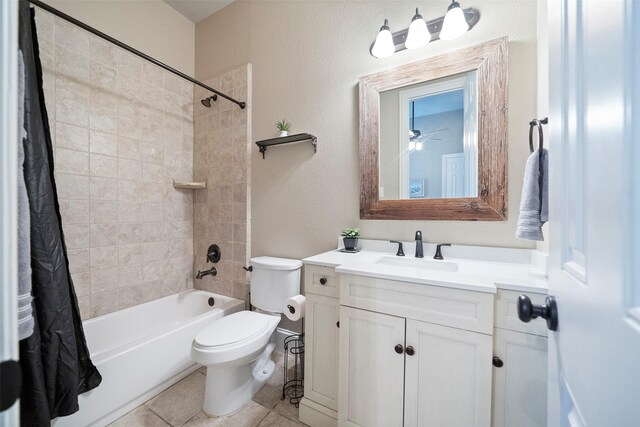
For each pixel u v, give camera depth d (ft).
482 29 4.17
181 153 7.43
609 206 1.00
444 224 4.50
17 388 0.96
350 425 3.57
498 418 2.77
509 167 4.01
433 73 4.47
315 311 4.11
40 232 3.54
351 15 5.35
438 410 3.03
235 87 6.86
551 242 1.81
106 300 5.91
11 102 0.97
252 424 4.17
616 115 0.95
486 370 2.77
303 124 5.91
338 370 3.84
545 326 2.59
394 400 3.28
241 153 6.77
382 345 3.36
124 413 4.36
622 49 0.92
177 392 4.91
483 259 4.12
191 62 7.66
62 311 3.68
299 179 5.99
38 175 3.56
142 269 6.58
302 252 5.97
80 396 3.90
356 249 5.09
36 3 3.71
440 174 4.50
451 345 2.95
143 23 6.56
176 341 5.19
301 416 4.18
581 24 1.31
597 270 1.09
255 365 5.31
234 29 6.98
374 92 5.00
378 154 4.99
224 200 7.09
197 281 7.64
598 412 1.04
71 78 5.34
